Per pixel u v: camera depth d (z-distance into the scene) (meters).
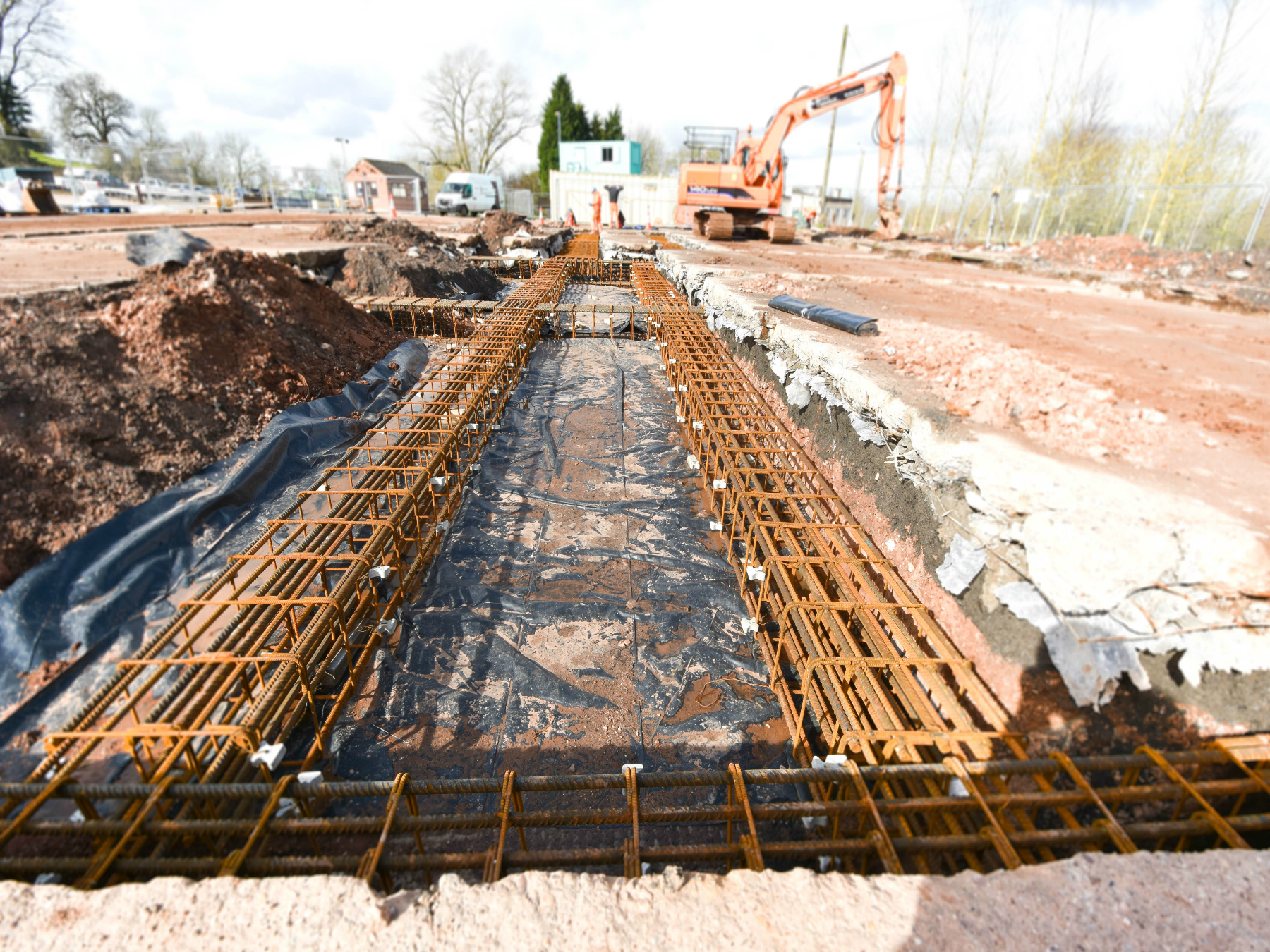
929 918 1.71
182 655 3.13
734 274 11.62
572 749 3.27
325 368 7.55
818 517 4.70
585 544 5.04
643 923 1.70
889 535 4.39
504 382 8.30
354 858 2.03
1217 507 2.86
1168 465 3.32
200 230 16.27
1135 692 2.66
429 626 4.05
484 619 4.12
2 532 3.83
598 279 19.02
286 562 3.86
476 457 6.43
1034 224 19.02
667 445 7.02
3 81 42.72
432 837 2.81
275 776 3.03
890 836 2.29
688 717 3.50
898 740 2.71
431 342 10.88
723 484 5.30
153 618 3.88
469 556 4.84
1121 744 2.63
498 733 3.35
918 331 6.57
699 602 4.41
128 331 5.68
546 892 1.78
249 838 2.10
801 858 2.59
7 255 9.45
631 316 11.74
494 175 52.91
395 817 2.19
